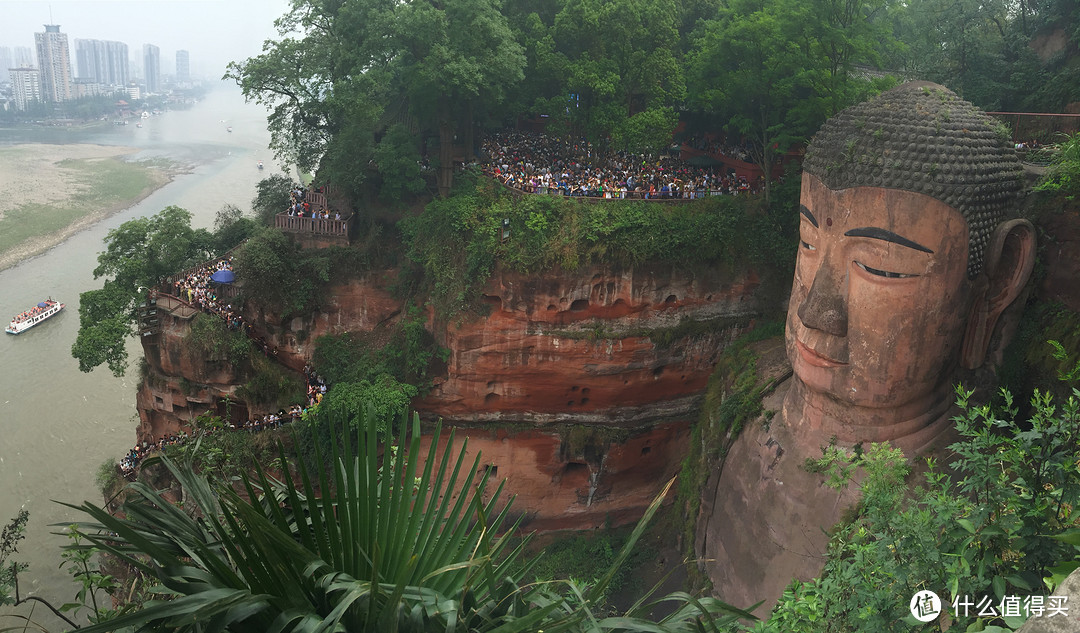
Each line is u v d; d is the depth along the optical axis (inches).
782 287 1430.9
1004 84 1425.9
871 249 891.4
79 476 1771.7
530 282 1389.0
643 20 1487.5
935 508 375.9
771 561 1008.9
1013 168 902.4
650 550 1417.3
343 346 1487.5
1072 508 336.5
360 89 1395.2
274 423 1396.4
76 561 334.0
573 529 1541.6
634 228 1380.4
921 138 866.8
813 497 976.3
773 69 1327.5
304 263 1466.5
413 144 1470.2
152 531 267.7
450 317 1411.2
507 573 296.2
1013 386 975.6
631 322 1430.9
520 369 1443.2
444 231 1422.2
